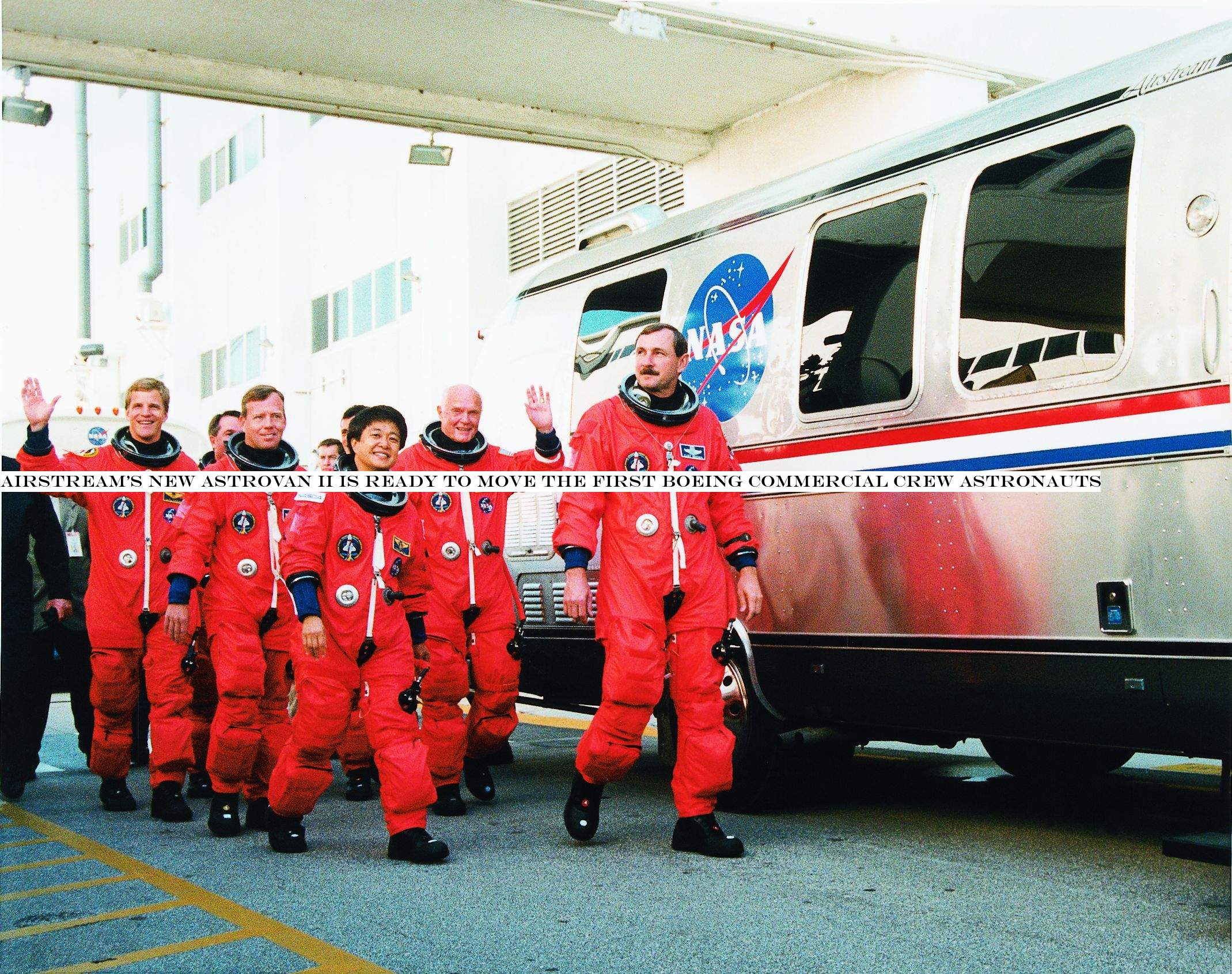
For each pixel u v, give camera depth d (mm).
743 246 5824
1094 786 6324
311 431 18609
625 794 6320
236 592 5355
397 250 16172
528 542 6836
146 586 5773
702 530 4684
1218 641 3920
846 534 5090
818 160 9234
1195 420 3994
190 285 22953
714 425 4934
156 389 6008
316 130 18484
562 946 3625
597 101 9539
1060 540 4348
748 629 5504
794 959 3447
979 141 4820
